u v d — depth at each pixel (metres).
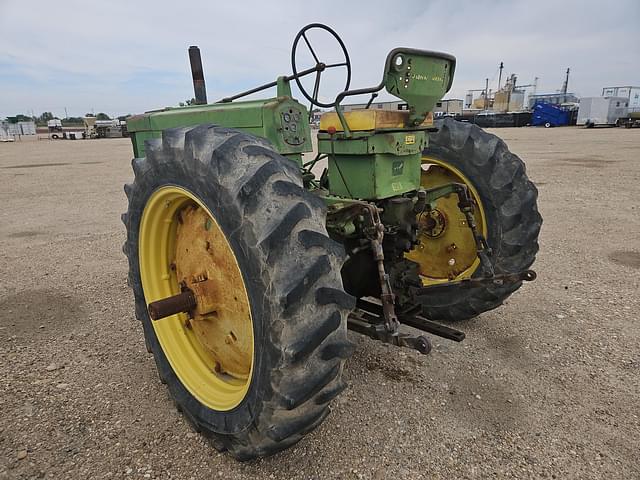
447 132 3.29
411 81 2.38
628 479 2.13
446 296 3.50
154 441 2.39
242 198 1.75
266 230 1.71
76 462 2.25
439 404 2.66
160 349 2.64
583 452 2.30
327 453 2.29
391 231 2.71
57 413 2.61
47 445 2.36
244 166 1.82
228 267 2.22
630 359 3.10
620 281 4.48
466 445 2.34
